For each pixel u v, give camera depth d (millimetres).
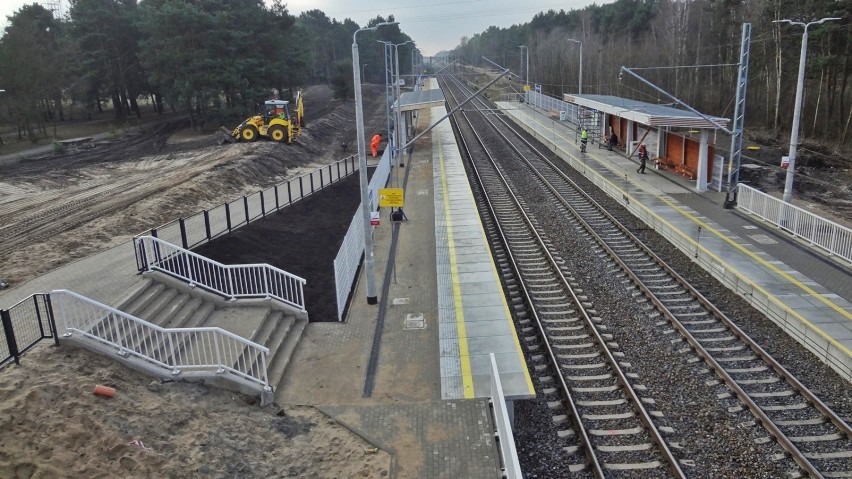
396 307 15836
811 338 13758
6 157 42438
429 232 23250
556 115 61031
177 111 71312
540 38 117625
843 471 9711
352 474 9438
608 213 25406
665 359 13414
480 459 9688
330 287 17281
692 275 18703
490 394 11391
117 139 52469
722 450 10258
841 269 17734
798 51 45000
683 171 30953
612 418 11234
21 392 9445
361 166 15336
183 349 12266
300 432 10547
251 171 34938
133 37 62812
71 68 61688
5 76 48625
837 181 35344
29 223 23516
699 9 65500
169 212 24828
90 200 27984
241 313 14211
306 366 12836
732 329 14703
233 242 19391
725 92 58875
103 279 15180
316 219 24844
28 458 8273
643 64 67562
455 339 13625
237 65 53031
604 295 17109
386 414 10977
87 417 9383
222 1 58062
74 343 10969
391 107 45625
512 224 24984
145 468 8812
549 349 13562
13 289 14844
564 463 10047
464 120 66438
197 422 10203
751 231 21531
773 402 11719
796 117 21344
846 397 11883
